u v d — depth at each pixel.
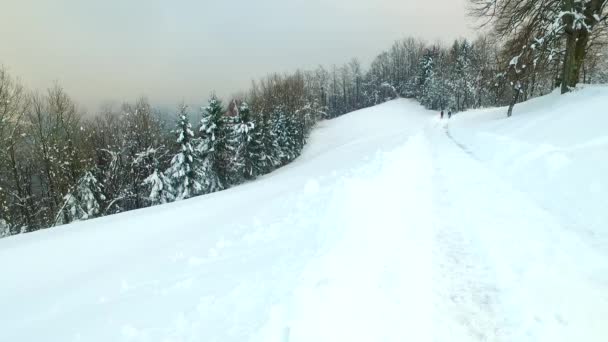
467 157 12.05
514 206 5.52
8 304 5.70
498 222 4.82
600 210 4.47
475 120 28.88
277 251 4.94
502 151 10.42
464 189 7.06
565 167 6.26
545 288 3.01
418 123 59.59
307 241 4.85
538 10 16.38
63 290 5.87
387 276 3.37
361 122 71.50
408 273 3.45
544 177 6.58
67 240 9.33
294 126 55.53
